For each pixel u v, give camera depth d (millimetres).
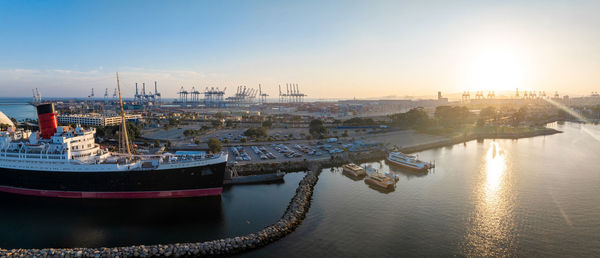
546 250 59844
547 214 75688
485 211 77375
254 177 98938
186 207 79625
